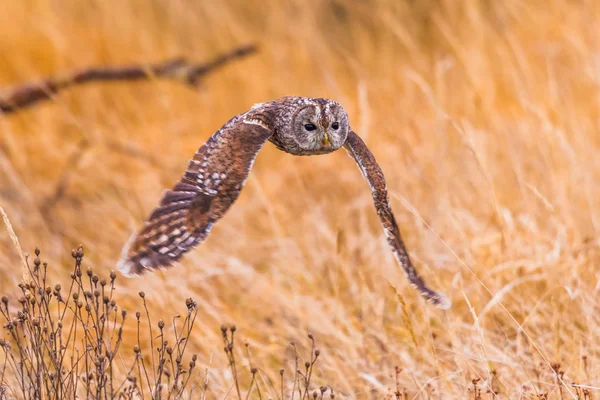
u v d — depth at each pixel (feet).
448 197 71.00
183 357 56.59
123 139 98.94
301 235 75.15
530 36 101.04
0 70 116.06
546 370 50.24
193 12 122.52
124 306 61.72
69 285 64.34
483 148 75.77
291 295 63.57
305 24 120.47
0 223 76.07
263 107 42.39
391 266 64.18
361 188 84.02
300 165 92.07
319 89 110.22
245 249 74.38
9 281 64.64
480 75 93.15
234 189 35.65
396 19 111.65
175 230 34.37
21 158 87.66
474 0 105.40
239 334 60.18
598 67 87.35
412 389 51.19
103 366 43.75
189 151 98.89
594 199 68.03
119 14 122.93
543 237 62.85
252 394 53.67
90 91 106.32
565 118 79.46
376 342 57.26
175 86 110.63
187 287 63.57
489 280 58.95
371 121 94.17
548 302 56.90
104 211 81.87
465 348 52.60
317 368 56.13
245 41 117.39
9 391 49.29
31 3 122.01
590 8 101.24
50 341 44.39
